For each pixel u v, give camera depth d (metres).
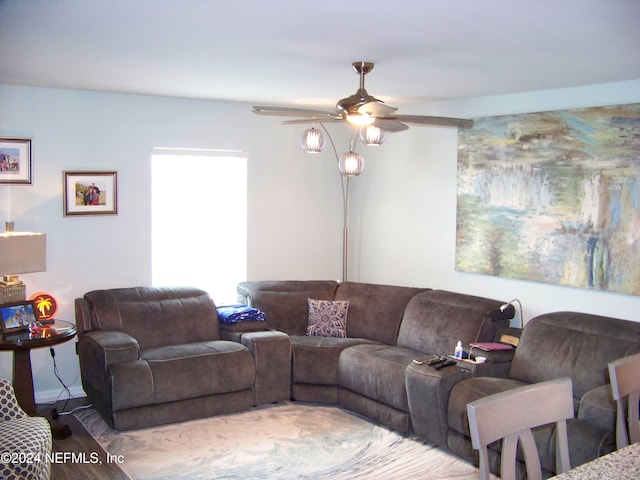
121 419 4.34
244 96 5.31
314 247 6.49
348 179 6.57
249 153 6.02
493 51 3.37
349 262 6.68
